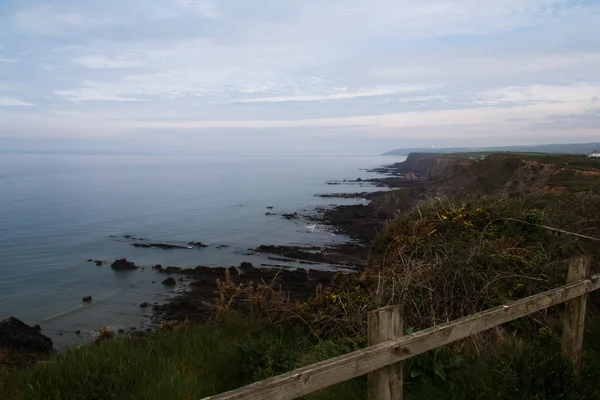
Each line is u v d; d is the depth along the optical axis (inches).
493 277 252.1
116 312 759.7
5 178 4827.8
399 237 340.8
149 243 1364.4
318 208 2145.7
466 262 251.8
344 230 1524.4
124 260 1082.7
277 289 804.0
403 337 114.0
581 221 363.3
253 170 6909.5
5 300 844.6
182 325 248.5
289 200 2581.2
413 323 227.1
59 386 168.4
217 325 249.3
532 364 161.2
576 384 155.6
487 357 186.7
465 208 375.2
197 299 798.5
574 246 316.5
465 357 183.3
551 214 377.1
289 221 1756.9
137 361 186.2
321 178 4685.0
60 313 764.6
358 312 231.0
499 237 328.2
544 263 278.4
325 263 1051.9
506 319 143.7
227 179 4685.0
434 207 395.9
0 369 211.5
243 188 3494.1
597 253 311.1
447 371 169.9
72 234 1531.7
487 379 162.2
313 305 256.4
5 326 570.9
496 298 240.1
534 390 150.8
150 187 3631.9
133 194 3009.4
